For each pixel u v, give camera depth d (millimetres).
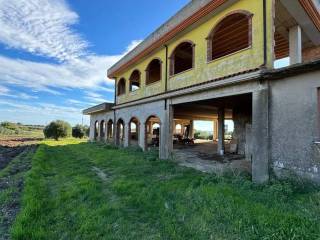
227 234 3906
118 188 6648
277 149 6621
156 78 19156
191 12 9766
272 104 6828
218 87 8781
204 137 33469
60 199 5898
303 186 5816
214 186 6250
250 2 7625
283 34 10578
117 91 19250
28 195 5938
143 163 10633
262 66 6988
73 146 20562
